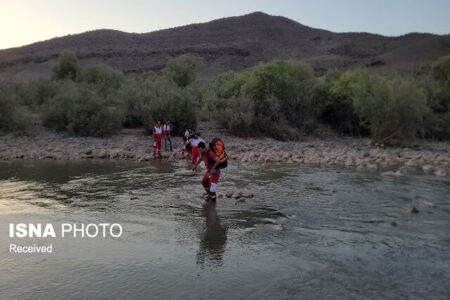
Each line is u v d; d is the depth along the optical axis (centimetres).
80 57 11431
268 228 667
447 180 1130
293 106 2716
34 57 11569
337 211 783
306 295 425
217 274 479
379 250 564
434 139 2581
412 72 6134
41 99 3153
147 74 5472
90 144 2025
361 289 440
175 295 425
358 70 2788
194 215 751
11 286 448
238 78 3077
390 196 919
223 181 1118
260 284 452
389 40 13675
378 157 1691
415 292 433
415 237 623
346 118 2769
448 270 494
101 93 2808
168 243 593
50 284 454
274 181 1116
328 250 564
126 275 477
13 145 1984
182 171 1247
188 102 2442
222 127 2608
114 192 963
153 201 866
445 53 10700
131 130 2502
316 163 1520
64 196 918
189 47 12925
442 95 2772
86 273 484
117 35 14200
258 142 2259
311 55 14200
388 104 2209
